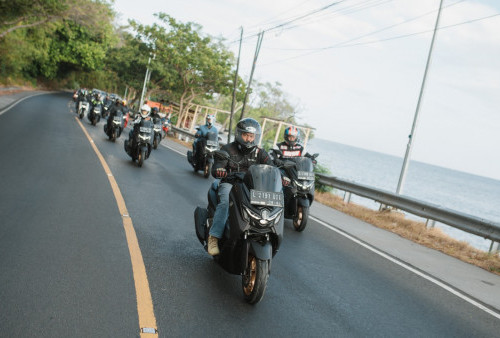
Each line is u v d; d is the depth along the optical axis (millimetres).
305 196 8562
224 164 4992
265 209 4363
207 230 5180
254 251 4324
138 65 50938
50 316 3557
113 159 13258
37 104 33250
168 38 38719
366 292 5555
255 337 3838
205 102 60812
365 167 153625
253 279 4512
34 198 7129
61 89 89438
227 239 4645
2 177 8258
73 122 24016
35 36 51469
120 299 4066
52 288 4051
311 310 4672
